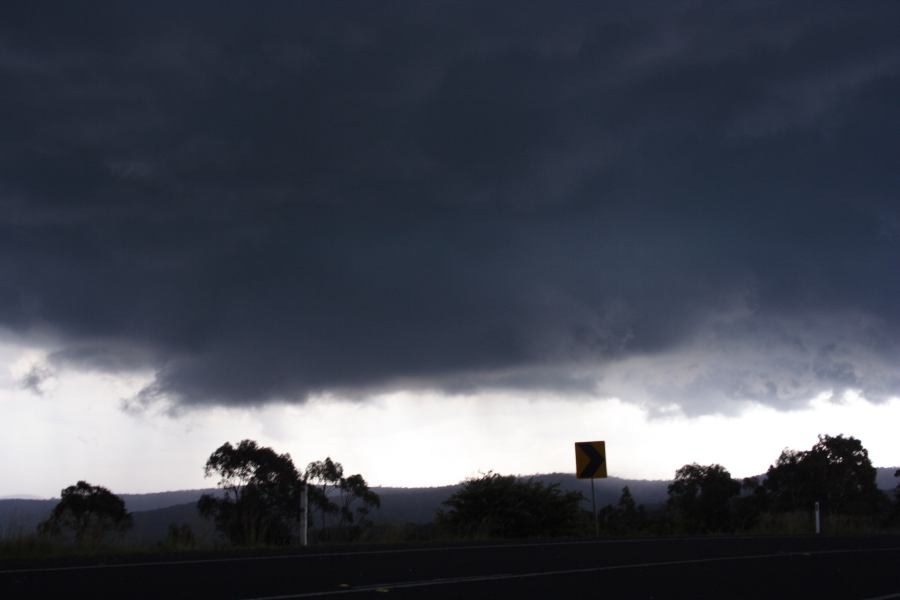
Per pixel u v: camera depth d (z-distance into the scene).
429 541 22.23
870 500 51.34
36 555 16.62
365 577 13.47
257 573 13.69
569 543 21.89
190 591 11.60
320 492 35.84
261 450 35.38
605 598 11.84
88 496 32.72
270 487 34.81
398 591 11.99
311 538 23.42
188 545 18.95
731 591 12.88
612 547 20.47
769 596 12.45
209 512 34.56
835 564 16.91
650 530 34.28
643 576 14.45
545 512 29.38
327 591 11.80
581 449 27.28
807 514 35.69
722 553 19.05
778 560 17.53
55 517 25.97
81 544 17.94
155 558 16.09
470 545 20.72
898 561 17.62
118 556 16.55
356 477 36.84
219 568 14.32
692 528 36.91
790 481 50.69
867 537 26.20
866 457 51.78
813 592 12.92
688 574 14.85
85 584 12.16
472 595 11.77
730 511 45.19
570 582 13.45
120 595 11.18
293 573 13.78
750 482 51.09
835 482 50.25
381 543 21.28
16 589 11.62
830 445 51.50
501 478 30.41
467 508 29.20
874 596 12.59
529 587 12.76
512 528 28.70
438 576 13.82
